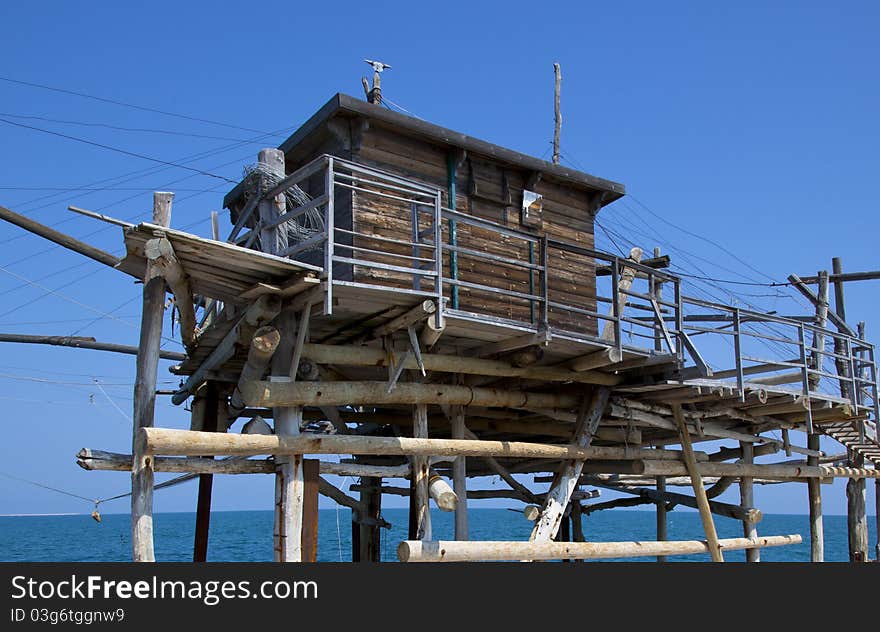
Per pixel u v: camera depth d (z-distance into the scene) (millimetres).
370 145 13039
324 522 105312
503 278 14203
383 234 12781
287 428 10156
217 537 66000
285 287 9703
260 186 10656
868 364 17781
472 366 11883
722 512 16672
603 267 16094
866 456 19328
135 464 8922
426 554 10484
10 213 13016
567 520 20047
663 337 12891
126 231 8750
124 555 45750
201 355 12992
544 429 16188
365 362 10984
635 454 14242
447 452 11273
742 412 16172
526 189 14867
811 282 20484
